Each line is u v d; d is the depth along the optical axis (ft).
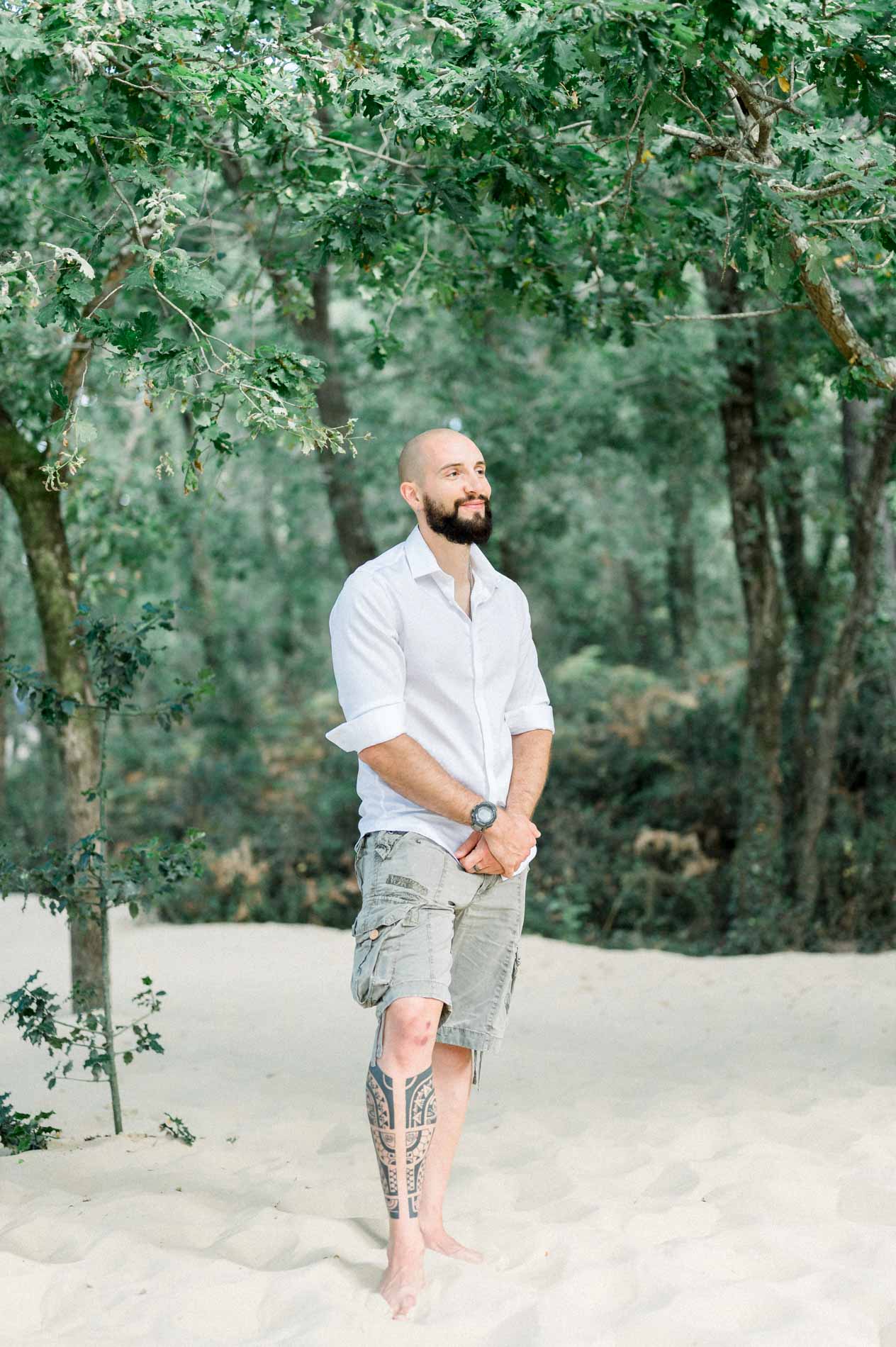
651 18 11.66
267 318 28.07
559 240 18.52
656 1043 20.35
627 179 15.69
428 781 10.02
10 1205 11.97
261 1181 12.86
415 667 10.42
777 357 32.14
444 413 43.93
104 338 11.48
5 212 20.75
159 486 39.01
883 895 35.14
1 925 32.32
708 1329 8.79
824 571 37.04
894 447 31.35
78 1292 9.77
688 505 53.47
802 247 13.94
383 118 13.83
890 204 13.42
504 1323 9.04
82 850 14.46
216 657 55.42
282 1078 17.88
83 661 21.86
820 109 14.37
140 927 33.91
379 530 55.67
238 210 21.76
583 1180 12.41
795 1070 16.92
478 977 10.80
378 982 9.87
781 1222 10.94
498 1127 14.49
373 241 15.37
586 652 55.67
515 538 45.37
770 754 34.86
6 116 12.18
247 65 12.47
